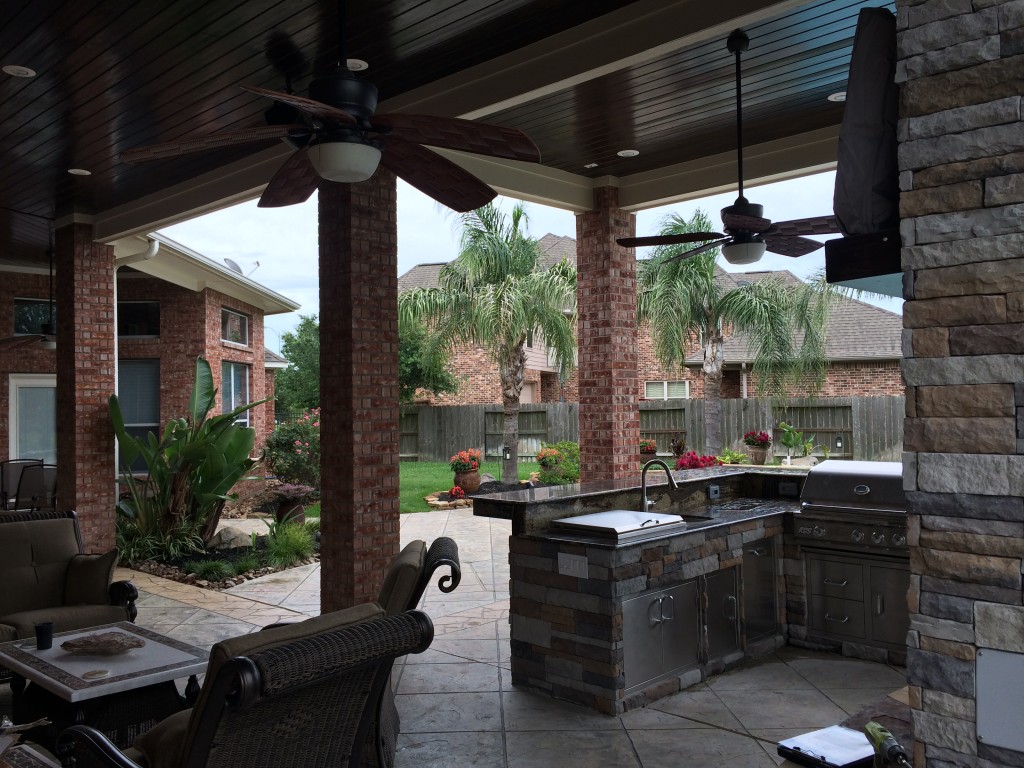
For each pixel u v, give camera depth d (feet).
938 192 5.54
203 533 29.48
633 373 25.32
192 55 15.24
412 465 60.75
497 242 41.68
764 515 16.26
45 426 39.50
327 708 7.75
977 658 5.40
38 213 27.99
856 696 13.87
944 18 5.51
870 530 15.48
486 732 12.59
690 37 13.57
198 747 6.91
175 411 40.88
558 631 13.89
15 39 14.40
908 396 5.68
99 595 15.93
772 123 20.03
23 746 8.26
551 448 45.85
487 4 13.66
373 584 18.07
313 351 70.03
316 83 11.13
